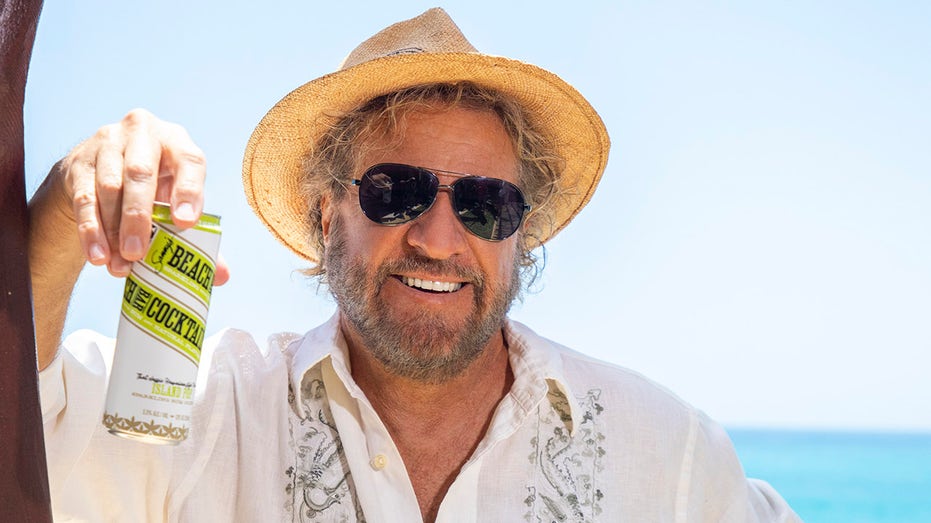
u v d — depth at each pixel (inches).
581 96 92.7
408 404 86.8
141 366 50.4
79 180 51.5
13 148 49.0
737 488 93.7
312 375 87.7
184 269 51.6
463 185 86.1
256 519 81.7
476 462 84.8
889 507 1234.0
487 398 89.6
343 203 91.5
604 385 92.0
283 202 104.0
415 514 82.4
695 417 93.4
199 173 52.0
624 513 87.4
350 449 84.1
